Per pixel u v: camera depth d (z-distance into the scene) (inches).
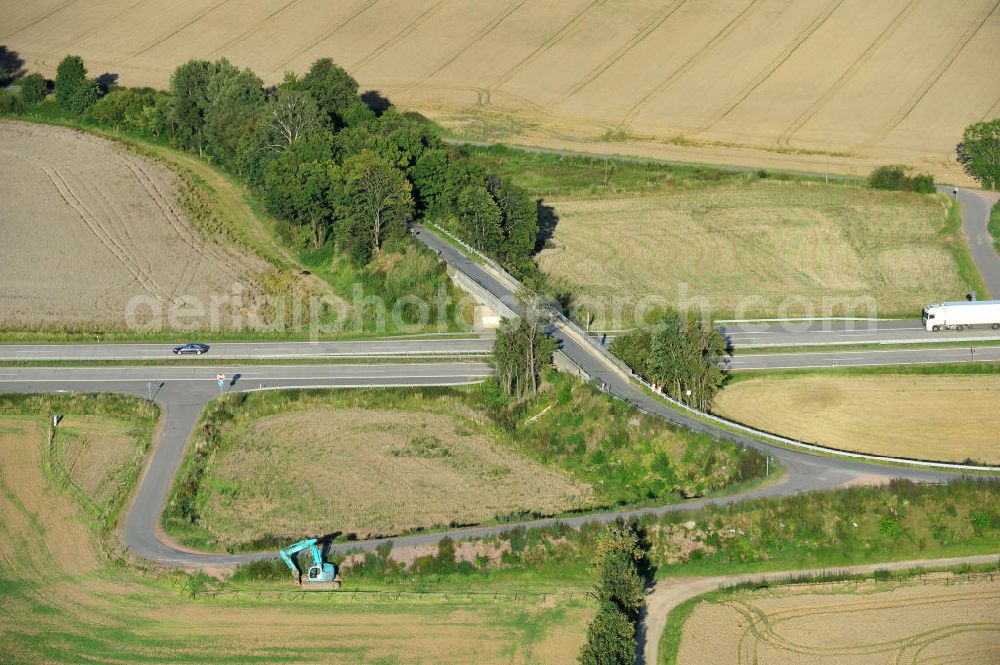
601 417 5679.1
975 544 4891.7
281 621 4483.3
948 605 4542.3
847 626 4429.1
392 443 5743.1
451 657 4264.3
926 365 6368.1
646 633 4392.2
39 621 4480.8
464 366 6461.6
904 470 5226.4
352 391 6186.0
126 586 4690.0
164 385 6284.5
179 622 4478.3
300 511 5177.2
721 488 5142.7
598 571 4662.9
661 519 4916.3
